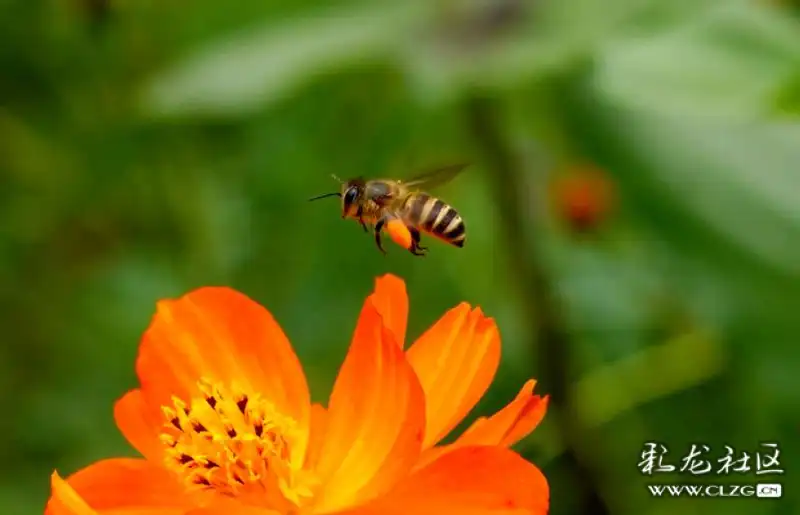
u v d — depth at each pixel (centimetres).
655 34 29
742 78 29
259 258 37
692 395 34
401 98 35
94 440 37
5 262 38
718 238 31
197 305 29
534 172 34
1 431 37
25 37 38
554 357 33
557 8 30
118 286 38
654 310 34
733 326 31
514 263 33
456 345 29
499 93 32
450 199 36
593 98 32
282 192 37
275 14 32
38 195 38
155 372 29
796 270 31
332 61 30
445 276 36
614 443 34
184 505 29
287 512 29
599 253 35
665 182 32
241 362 29
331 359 36
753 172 31
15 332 38
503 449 27
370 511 28
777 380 32
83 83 38
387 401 28
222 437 29
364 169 36
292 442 29
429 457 28
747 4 29
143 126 38
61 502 28
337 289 36
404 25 30
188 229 38
